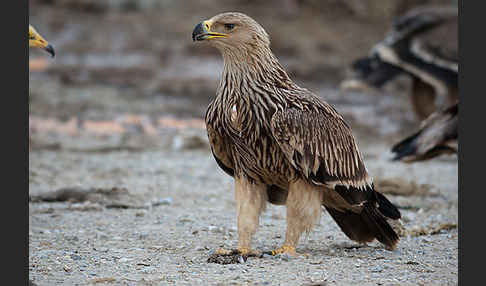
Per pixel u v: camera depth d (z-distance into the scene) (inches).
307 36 1814.7
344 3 1957.4
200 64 1643.7
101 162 829.2
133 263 414.6
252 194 431.2
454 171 817.5
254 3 2010.3
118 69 1563.7
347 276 383.6
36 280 372.8
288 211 425.7
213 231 506.9
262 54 409.7
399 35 978.1
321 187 426.6
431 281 376.8
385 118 1242.0
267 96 406.6
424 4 1879.9
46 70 1547.7
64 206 591.5
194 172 780.0
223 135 418.0
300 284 366.0
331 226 532.1
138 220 543.2
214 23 406.9
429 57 941.8
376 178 685.3
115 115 1207.6
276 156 414.0
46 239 476.4
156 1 1978.3
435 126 652.1
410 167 839.1
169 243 469.7
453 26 954.7
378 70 993.5
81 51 1705.2
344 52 1744.6
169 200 617.6
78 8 1924.2
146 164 824.9
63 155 870.4
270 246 464.8
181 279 377.4
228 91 410.9
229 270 396.2
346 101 1384.1
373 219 446.0
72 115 1190.3
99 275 386.3
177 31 1825.8
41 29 1790.1
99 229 510.6
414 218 557.3
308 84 1515.7
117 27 1836.9
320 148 410.9
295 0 1998.0
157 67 1590.8
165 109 1272.1
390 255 439.5
